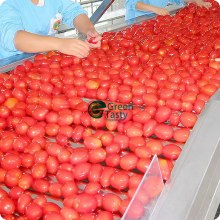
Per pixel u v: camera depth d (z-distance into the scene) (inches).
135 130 52.7
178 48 85.4
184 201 37.2
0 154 51.6
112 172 46.3
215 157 42.0
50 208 41.4
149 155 48.3
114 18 140.6
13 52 89.3
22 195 43.7
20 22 84.0
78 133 54.4
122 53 81.8
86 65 75.4
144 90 61.4
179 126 56.0
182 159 42.2
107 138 51.6
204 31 96.3
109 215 39.8
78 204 41.6
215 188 40.5
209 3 131.0
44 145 53.3
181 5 141.7
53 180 48.8
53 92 66.2
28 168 50.3
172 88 62.6
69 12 99.0
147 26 101.6
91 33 88.3
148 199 36.6
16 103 63.1
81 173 46.8
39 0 93.7
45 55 82.6
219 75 64.6
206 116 47.3
